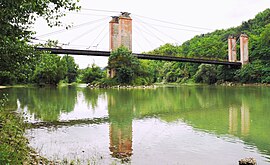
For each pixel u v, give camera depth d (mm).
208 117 20531
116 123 18453
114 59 66125
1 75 10195
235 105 27266
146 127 16984
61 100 33219
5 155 8086
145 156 11156
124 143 13203
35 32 9945
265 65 76938
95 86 68188
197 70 96312
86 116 21406
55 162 10195
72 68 107125
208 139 13820
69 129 16500
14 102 30594
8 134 12625
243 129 16156
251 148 12250
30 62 10352
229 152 11656
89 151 11891
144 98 35812
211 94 41688
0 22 8453
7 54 9625
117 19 71688
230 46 84188
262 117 20172
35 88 64375
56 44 11336
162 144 12969
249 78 76938
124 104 29188
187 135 14703
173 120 19422
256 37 90938
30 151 11148
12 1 8086
